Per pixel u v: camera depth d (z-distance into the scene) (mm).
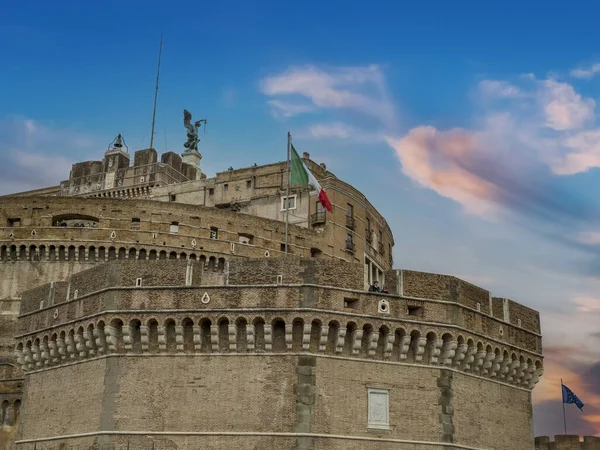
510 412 59219
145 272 54562
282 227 111750
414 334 54250
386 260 132375
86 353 55312
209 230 107312
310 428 50406
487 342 57438
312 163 122188
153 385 52500
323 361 52125
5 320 98938
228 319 52469
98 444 51688
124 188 141375
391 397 52781
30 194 152750
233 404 51438
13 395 73312
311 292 52562
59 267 102375
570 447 89812
